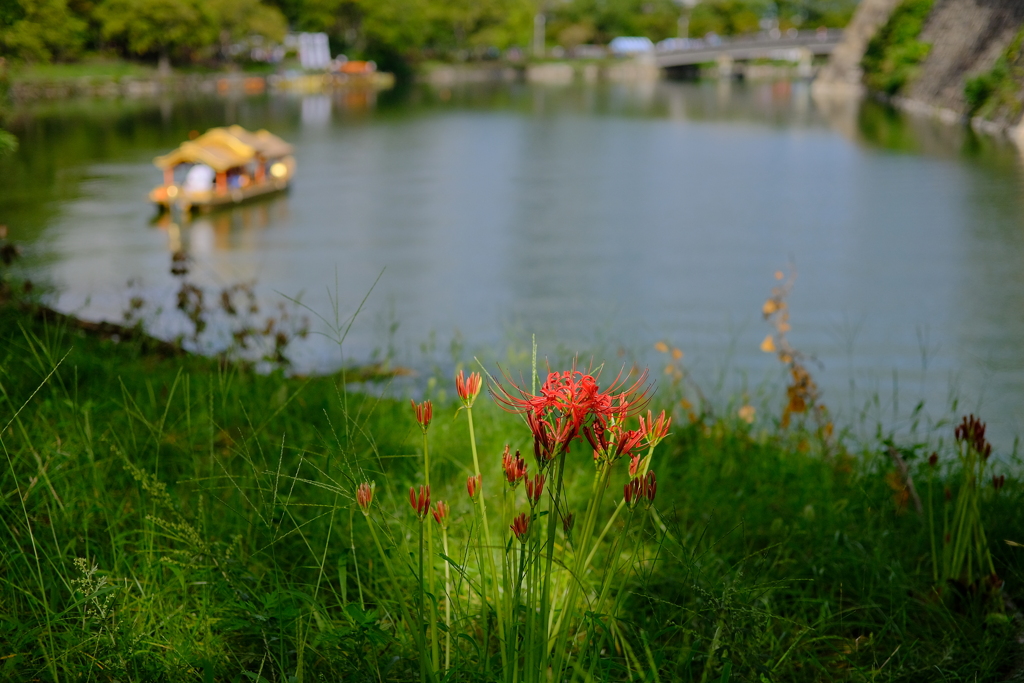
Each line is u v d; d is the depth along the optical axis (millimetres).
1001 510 3604
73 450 3217
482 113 54562
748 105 60844
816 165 30984
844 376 10055
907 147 34250
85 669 2264
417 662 2375
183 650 2354
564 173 30625
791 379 9477
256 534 3006
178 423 3967
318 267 17234
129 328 6434
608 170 31281
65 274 14633
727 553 3164
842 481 4074
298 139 39781
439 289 15453
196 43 67375
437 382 6441
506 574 2102
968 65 43219
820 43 104312
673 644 2713
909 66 53844
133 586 2715
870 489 3889
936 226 20562
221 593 2580
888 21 59875
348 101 63781
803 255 18016
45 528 2838
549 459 1989
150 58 65625
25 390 4066
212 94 66000
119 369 5008
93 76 53344
